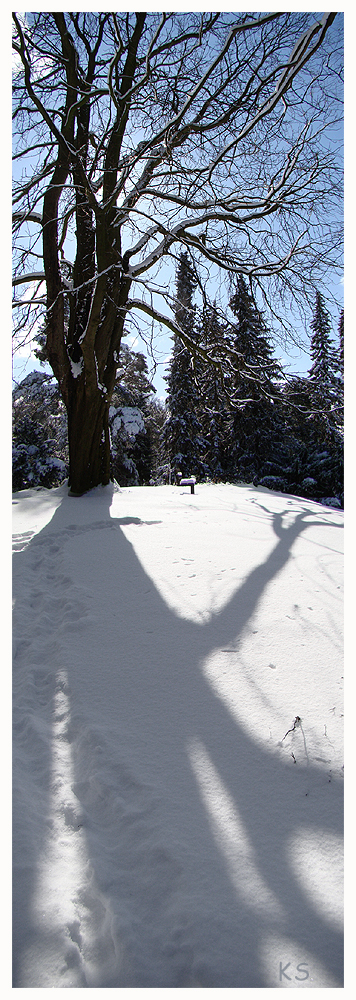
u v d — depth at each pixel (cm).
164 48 986
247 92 907
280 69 835
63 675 357
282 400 1216
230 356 1196
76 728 305
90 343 908
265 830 228
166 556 597
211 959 173
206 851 216
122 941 179
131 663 371
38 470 1467
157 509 895
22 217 918
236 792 250
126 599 479
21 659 395
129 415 2153
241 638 399
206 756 275
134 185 946
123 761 271
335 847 218
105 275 866
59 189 948
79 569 554
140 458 2781
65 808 247
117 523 769
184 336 1093
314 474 1556
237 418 2241
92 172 959
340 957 172
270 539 682
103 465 1079
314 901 193
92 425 1015
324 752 274
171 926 187
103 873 209
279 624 419
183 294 1188
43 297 986
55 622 452
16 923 185
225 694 329
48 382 1288
